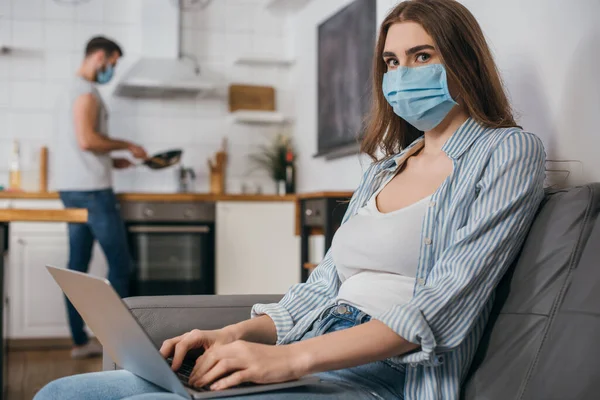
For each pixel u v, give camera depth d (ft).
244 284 16.61
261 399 3.66
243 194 16.67
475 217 4.10
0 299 8.63
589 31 4.81
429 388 4.00
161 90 17.20
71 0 17.52
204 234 16.34
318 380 3.94
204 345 4.51
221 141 18.44
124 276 14.33
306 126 17.53
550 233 3.97
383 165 5.03
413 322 3.77
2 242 8.57
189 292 16.25
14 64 17.25
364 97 13.39
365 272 4.56
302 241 13.28
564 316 3.62
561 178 5.11
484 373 3.96
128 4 17.81
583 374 3.30
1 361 8.67
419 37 4.55
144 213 15.92
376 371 4.26
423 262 4.27
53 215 8.44
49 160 17.29
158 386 4.21
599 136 4.73
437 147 4.73
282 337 4.85
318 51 16.20
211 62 18.52
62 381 4.26
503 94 4.60
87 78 14.17
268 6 17.76
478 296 3.95
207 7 18.51
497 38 5.84
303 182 17.66
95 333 4.52
